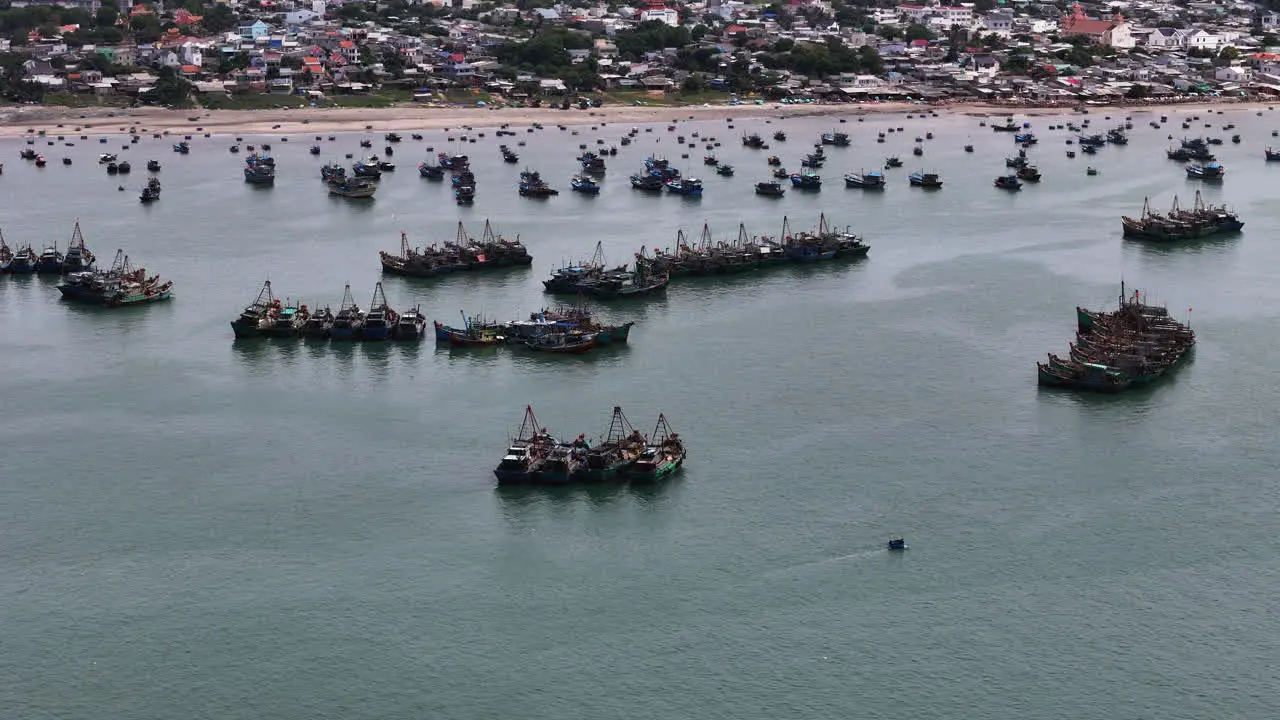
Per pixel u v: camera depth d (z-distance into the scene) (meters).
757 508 196.38
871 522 192.75
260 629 169.75
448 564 182.88
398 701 157.25
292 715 155.12
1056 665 163.00
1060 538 188.75
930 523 192.50
